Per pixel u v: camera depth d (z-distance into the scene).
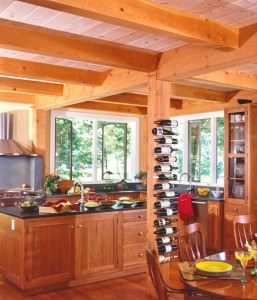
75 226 4.66
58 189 6.99
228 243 6.14
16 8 3.00
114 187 8.07
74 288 4.62
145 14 2.88
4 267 4.79
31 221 4.35
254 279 2.59
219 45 3.35
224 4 2.94
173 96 5.89
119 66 4.08
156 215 4.37
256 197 5.95
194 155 7.64
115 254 4.97
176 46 4.02
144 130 8.50
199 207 6.64
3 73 4.46
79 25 3.37
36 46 3.53
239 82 4.98
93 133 8.06
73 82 4.98
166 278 4.10
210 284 2.49
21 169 7.18
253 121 5.94
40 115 7.11
